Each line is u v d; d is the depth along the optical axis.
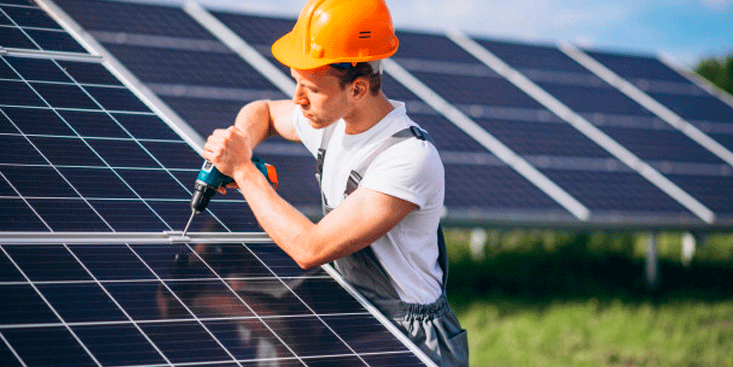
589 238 24.56
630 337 15.19
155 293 4.53
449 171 17.48
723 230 18.81
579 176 18.80
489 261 21.41
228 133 5.00
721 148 22.33
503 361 13.63
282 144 17.06
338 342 4.53
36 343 3.85
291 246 4.83
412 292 5.29
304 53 4.89
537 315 16.36
